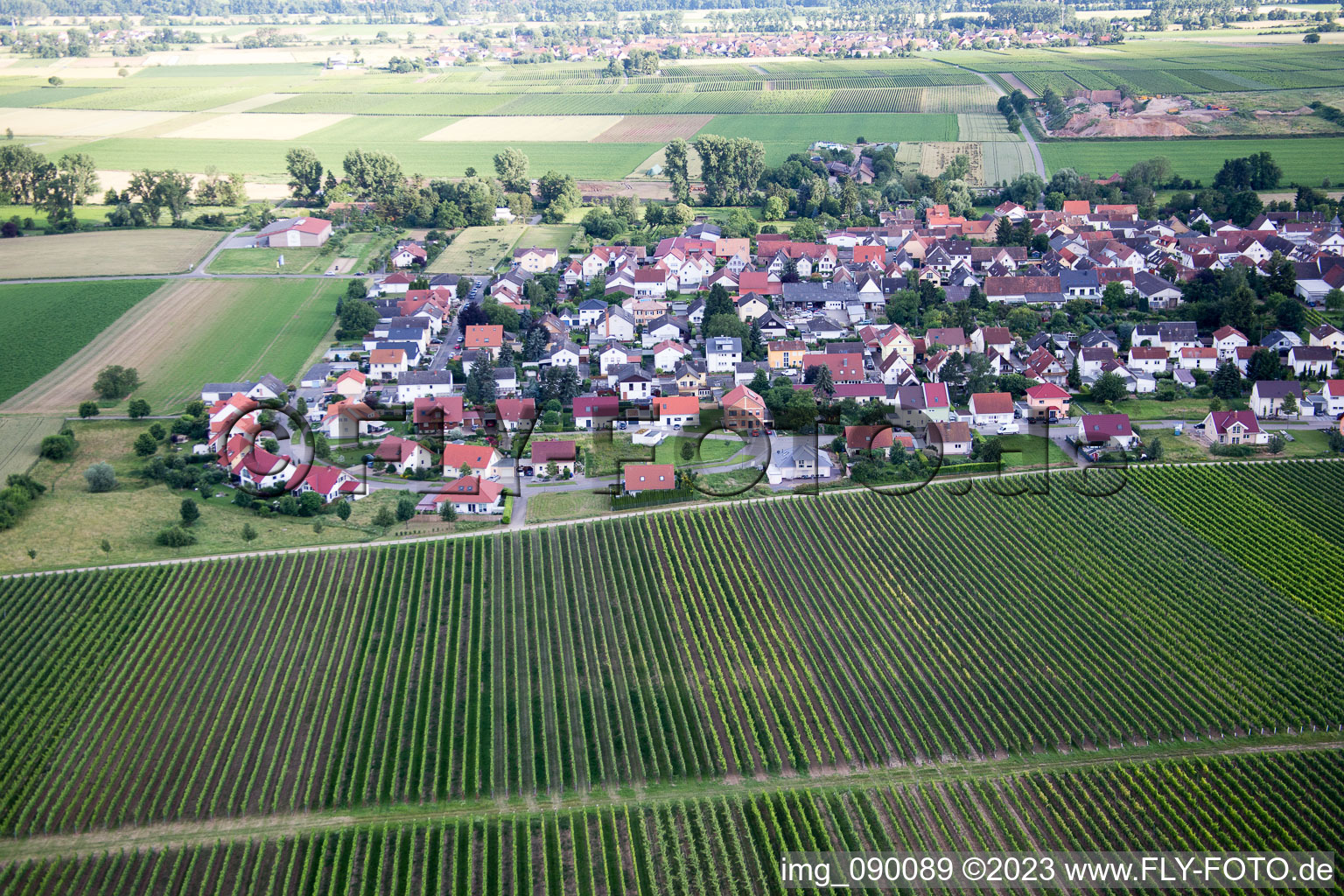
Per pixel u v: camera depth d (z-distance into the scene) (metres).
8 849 120.44
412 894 114.81
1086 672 145.75
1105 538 173.00
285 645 150.75
